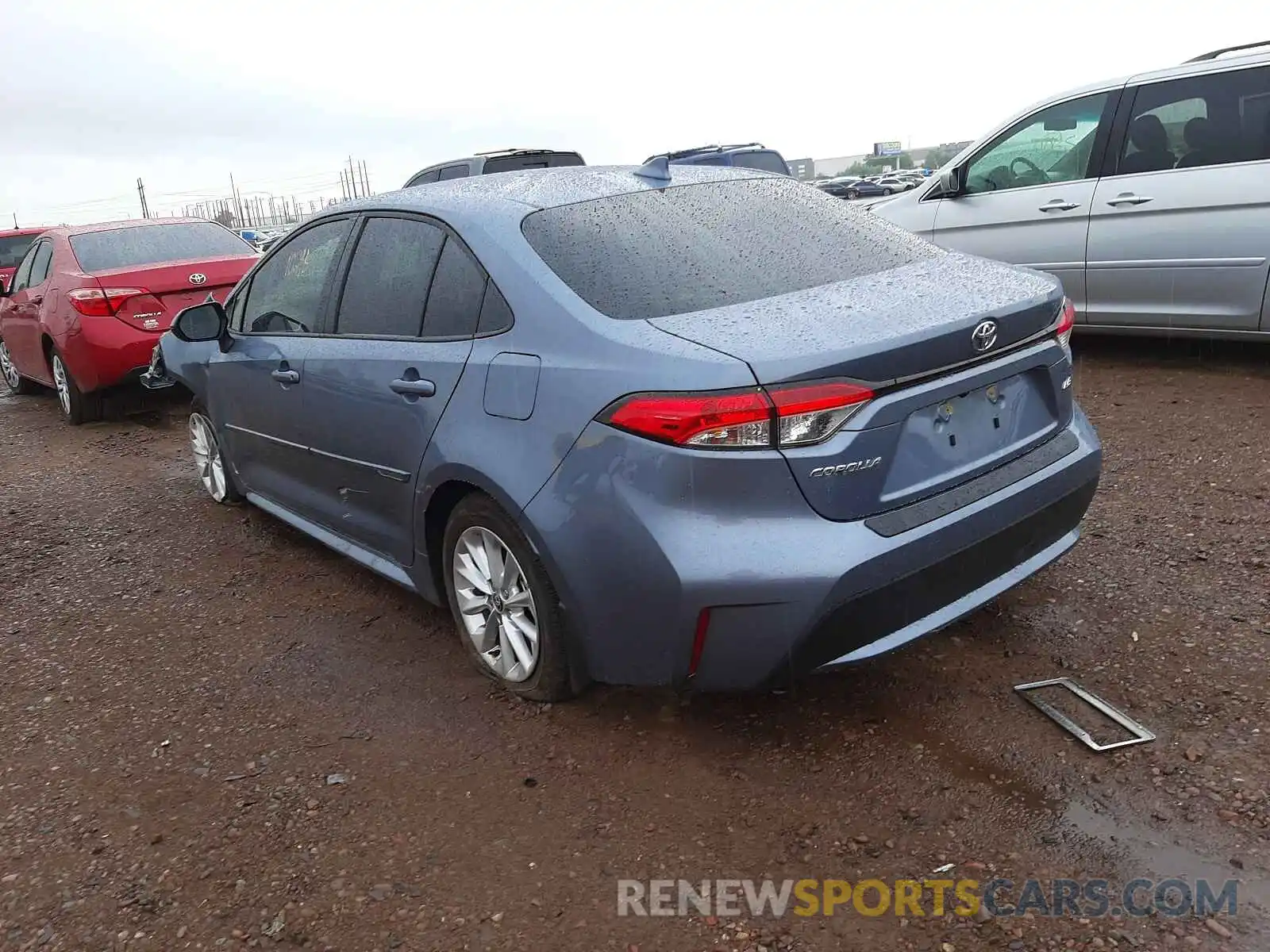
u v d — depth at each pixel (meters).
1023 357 2.82
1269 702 2.81
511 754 2.91
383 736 3.07
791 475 2.40
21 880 2.54
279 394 4.11
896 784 2.63
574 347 2.71
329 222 4.02
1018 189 6.70
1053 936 2.10
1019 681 3.06
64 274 7.66
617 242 3.00
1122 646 3.20
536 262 2.94
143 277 7.41
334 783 2.84
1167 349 6.84
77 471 6.63
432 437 3.13
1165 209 5.94
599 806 2.65
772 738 2.88
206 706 3.34
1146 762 2.62
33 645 3.94
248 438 4.59
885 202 7.84
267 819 2.71
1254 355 6.42
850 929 2.18
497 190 3.39
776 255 3.07
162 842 2.65
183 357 5.20
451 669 3.45
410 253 3.45
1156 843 2.34
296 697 3.35
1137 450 4.99
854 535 2.45
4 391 10.27
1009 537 2.78
